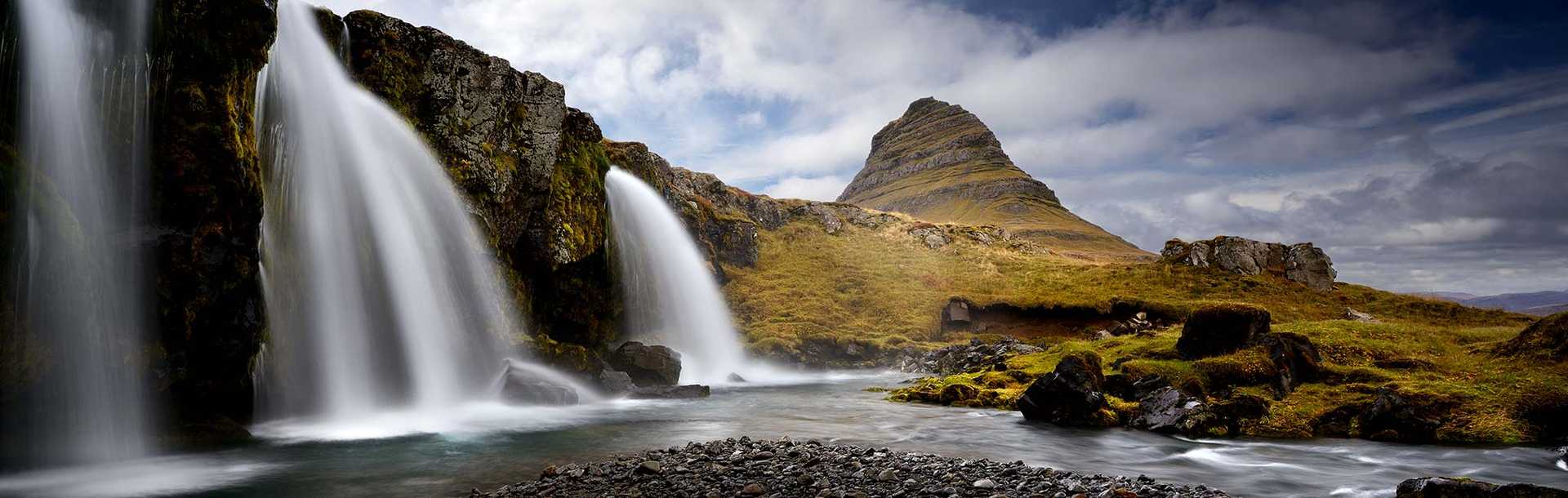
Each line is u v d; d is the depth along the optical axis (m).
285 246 26.06
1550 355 25.62
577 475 15.48
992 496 13.51
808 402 33.50
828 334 61.88
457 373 33.00
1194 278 76.12
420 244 32.16
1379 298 70.56
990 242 103.00
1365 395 24.48
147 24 18.97
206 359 21.58
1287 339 27.89
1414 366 27.45
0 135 15.83
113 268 18.12
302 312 26.42
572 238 42.41
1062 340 62.66
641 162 62.94
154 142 19.22
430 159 33.59
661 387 36.78
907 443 21.58
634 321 51.97
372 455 19.44
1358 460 18.95
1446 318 64.56
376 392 29.17
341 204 28.78
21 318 15.87
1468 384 24.52
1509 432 21.20
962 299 68.25
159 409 19.88
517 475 16.77
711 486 14.41
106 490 15.55
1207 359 27.41
